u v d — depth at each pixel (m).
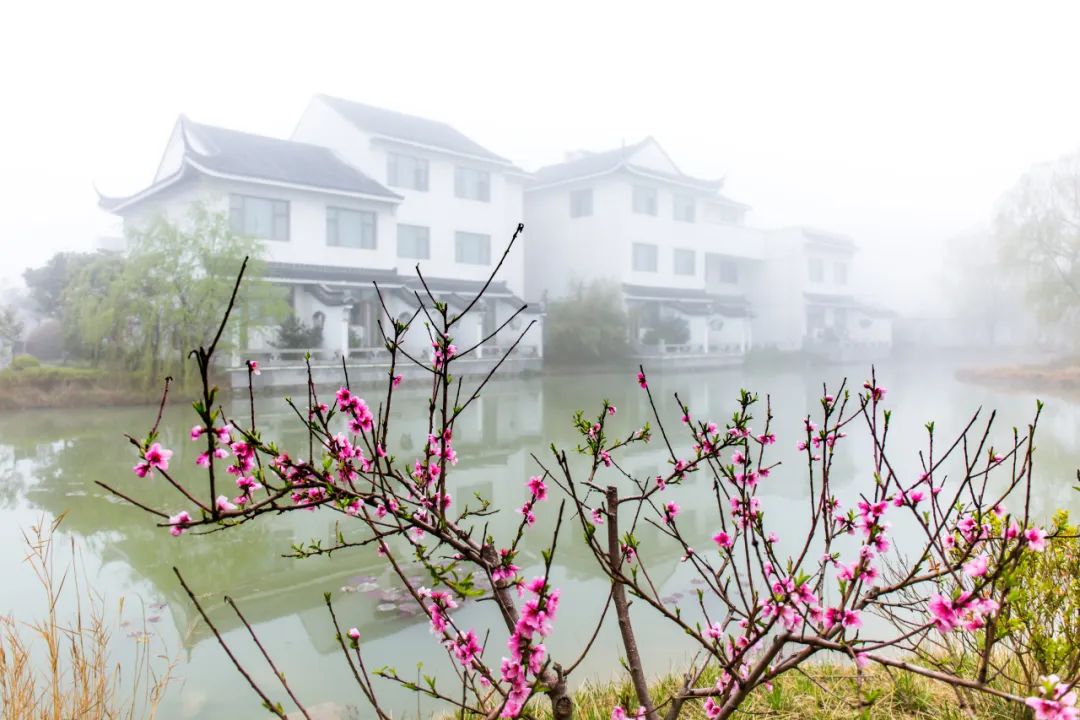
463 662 2.14
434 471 2.40
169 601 5.83
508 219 30.61
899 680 3.38
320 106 27.14
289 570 6.46
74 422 14.69
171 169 24.83
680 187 34.00
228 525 1.86
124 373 17.48
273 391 19.25
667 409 17.72
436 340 2.34
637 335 32.41
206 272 17.91
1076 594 2.77
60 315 26.88
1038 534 1.86
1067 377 24.59
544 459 11.40
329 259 23.39
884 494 2.14
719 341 36.09
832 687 3.46
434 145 26.52
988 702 3.11
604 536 7.37
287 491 1.97
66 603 5.73
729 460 10.88
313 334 22.00
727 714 2.15
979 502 2.43
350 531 7.66
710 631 2.39
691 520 7.90
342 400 2.10
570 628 5.16
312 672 4.62
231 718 4.04
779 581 2.12
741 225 39.75
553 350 29.78
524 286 34.72
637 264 32.25
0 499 8.99
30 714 2.71
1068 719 1.47
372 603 5.69
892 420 16.05
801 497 8.74
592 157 34.97
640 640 4.93
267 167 22.45
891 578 5.39
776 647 2.09
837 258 42.19
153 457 1.75
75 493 9.29
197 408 1.75
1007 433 13.80
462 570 6.34
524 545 7.08
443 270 27.27
